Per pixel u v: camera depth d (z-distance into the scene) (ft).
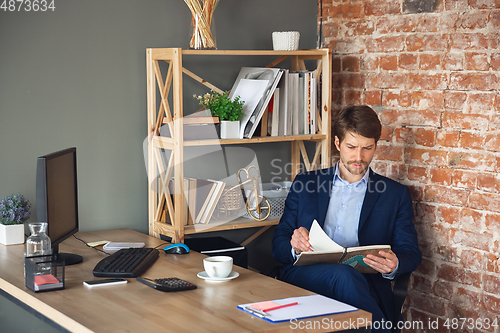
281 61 9.84
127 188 8.70
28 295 5.26
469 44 7.42
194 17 7.96
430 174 8.04
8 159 7.71
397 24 8.45
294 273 6.97
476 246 7.48
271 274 7.68
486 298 7.39
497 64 7.09
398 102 8.50
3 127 7.63
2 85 7.57
